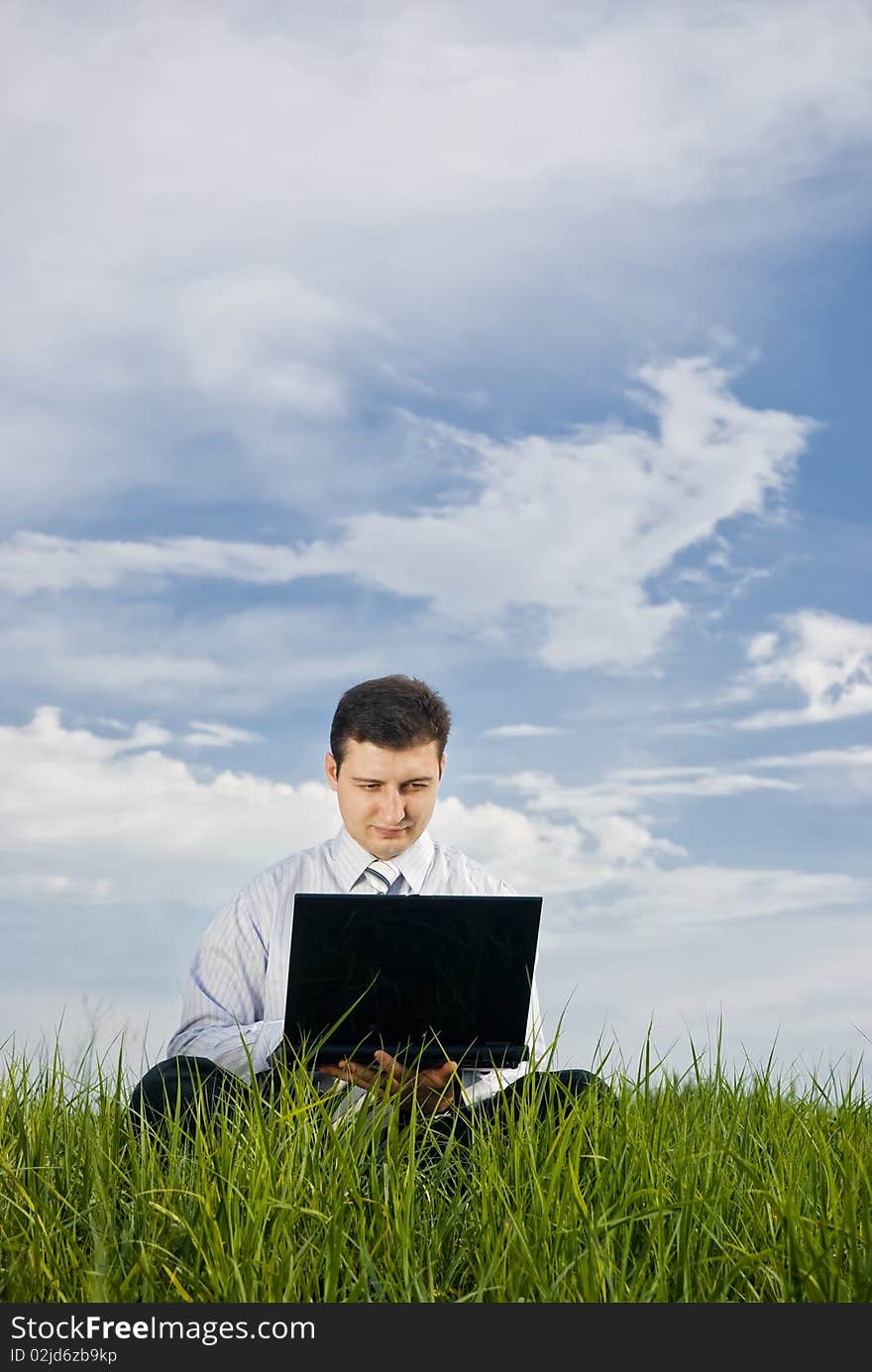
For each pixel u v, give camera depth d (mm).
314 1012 3570
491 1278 2662
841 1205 2932
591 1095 3324
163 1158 3320
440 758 4449
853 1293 2619
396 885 4469
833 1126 3629
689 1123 3488
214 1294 2568
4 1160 3049
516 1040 3641
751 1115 3652
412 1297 2627
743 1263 2686
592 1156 3031
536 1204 2834
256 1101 3281
